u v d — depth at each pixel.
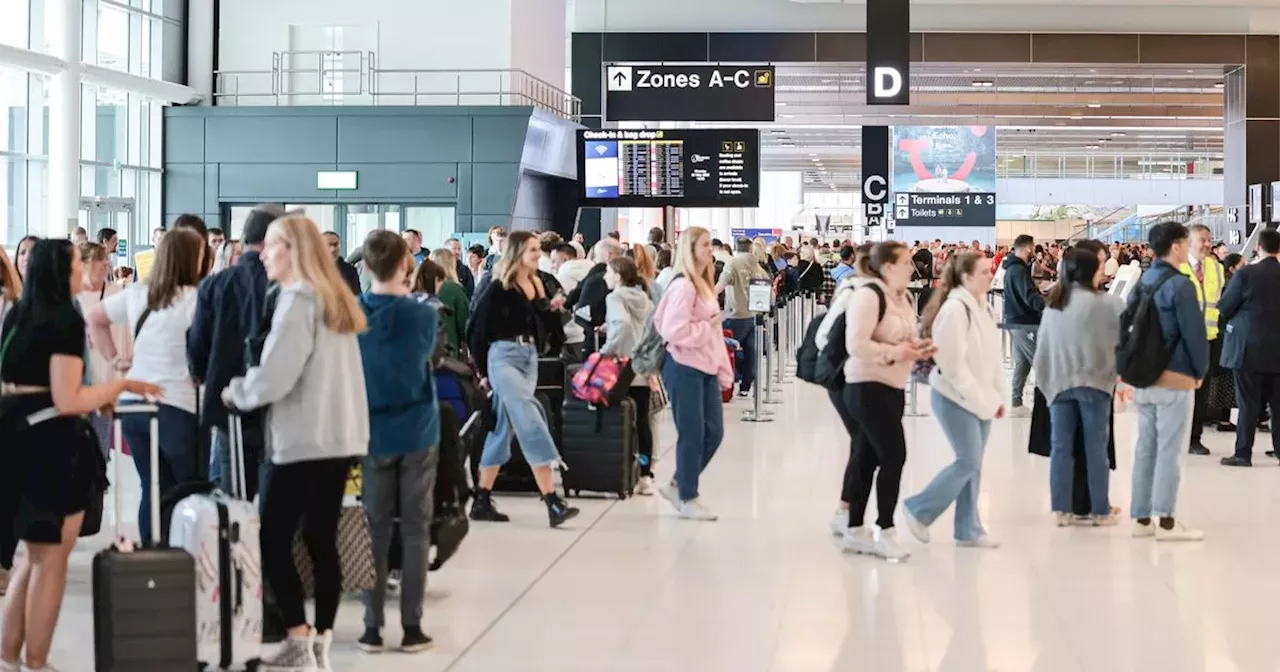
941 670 5.78
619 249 11.44
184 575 4.98
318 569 5.43
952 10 35.47
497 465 9.16
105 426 8.05
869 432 7.90
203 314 5.91
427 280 9.21
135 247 25.30
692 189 23.62
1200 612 6.80
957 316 8.03
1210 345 13.80
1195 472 11.45
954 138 41.59
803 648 6.11
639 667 5.80
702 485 10.79
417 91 26.80
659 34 34.41
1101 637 6.31
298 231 5.23
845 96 40.22
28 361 5.20
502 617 6.65
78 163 22.64
